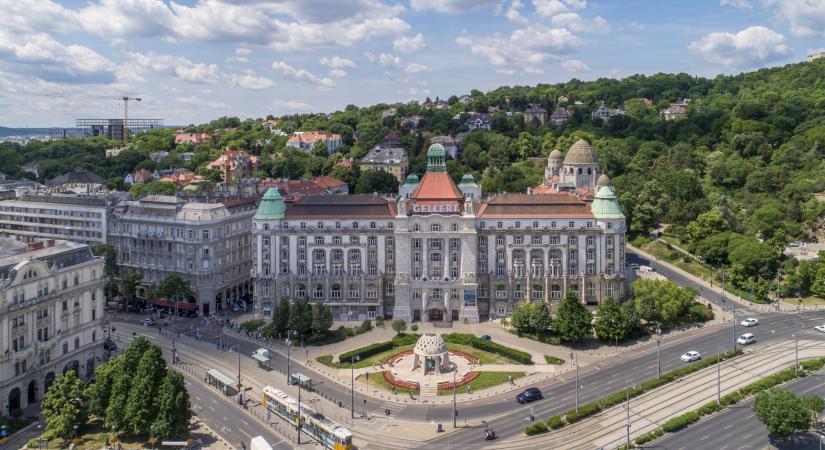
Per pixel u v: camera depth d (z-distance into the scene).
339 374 186.50
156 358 147.25
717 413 156.88
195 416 158.00
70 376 147.38
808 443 140.62
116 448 139.75
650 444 141.38
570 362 192.62
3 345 155.75
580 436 146.00
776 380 171.12
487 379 180.12
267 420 156.75
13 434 149.00
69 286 177.88
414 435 148.25
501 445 142.38
